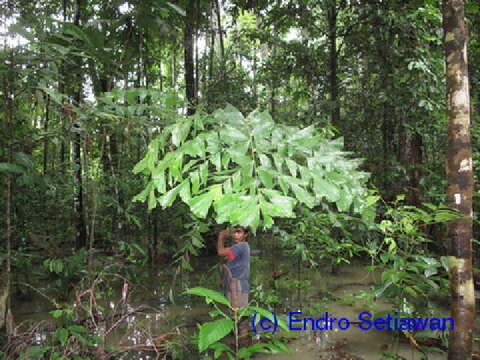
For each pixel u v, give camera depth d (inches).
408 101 205.2
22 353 86.1
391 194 225.3
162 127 89.7
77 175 213.9
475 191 168.1
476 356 107.3
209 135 58.2
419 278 103.9
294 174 55.7
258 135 58.9
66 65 116.6
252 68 288.2
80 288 131.0
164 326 145.6
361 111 255.4
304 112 238.8
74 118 100.4
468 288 77.8
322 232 154.9
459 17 80.0
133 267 180.2
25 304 172.1
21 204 186.5
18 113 117.8
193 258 270.1
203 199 50.1
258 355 123.4
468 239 78.3
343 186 60.3
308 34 271.3
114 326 103.3
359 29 248.5
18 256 143.5
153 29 120.1
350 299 177.5
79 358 87.0
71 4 249.6
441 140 223.5
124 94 78.9
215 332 52.1
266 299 166.6
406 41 201.9
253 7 272.5
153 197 57.0
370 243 115.7
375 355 122.8
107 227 225.5
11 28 91.7
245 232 141.0
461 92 79.3
